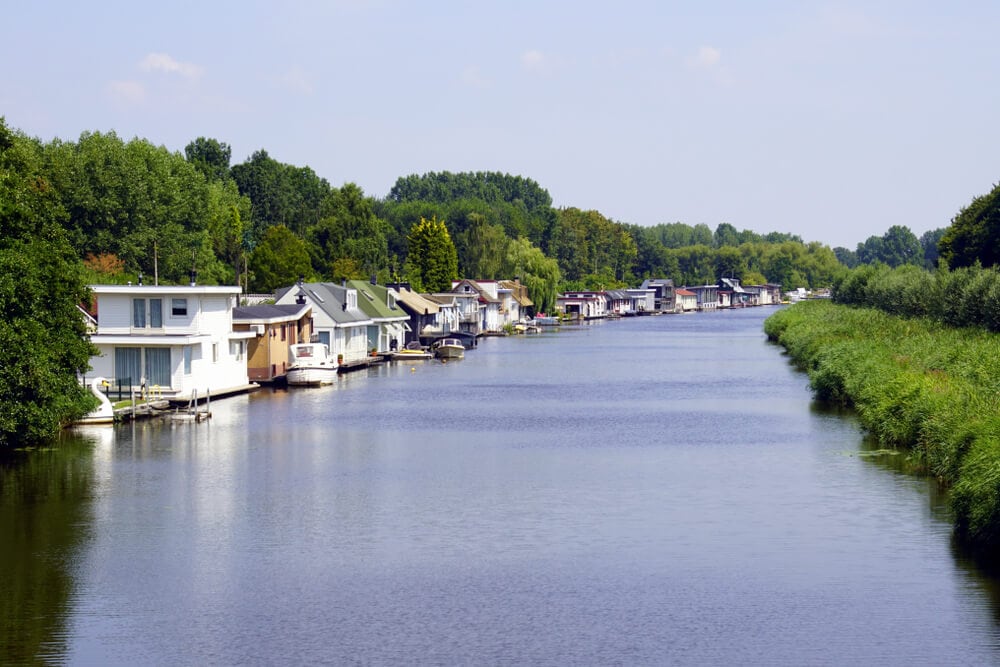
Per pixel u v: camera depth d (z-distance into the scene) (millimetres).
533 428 85000
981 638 37062
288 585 43344
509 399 105750
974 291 119000
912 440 67062
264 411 94562
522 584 43281
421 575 44531
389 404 101000
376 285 166375
